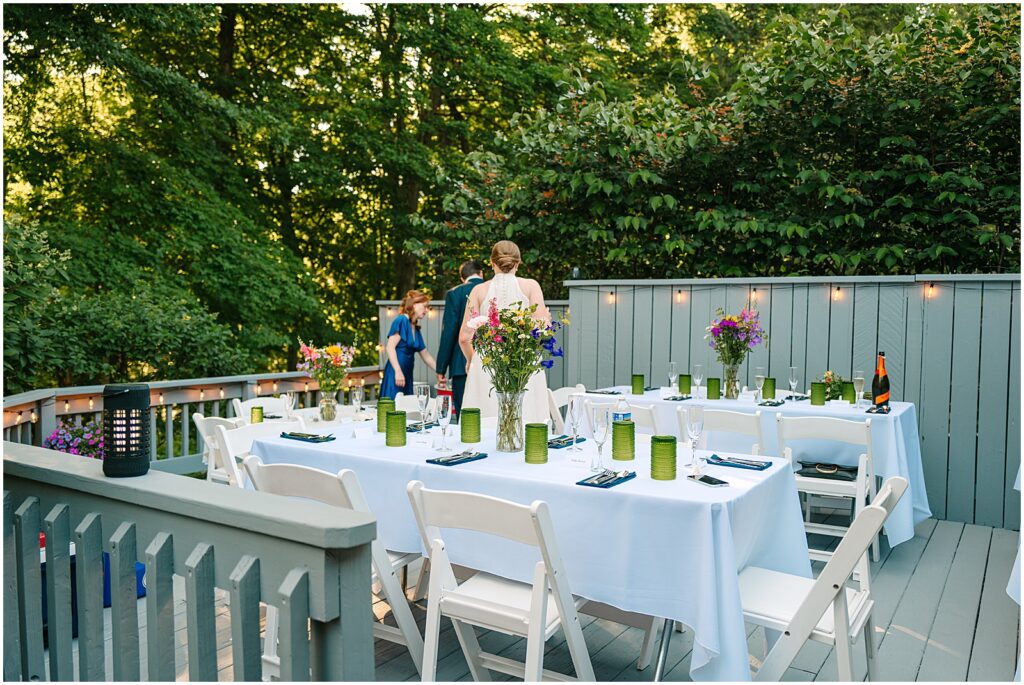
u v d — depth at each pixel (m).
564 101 8.34
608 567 2.64
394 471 3.18
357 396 5.04
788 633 2.41
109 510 1.97
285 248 12.27
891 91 7.07
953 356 5.49
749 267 7.95
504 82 12.09
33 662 2.12
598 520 2.67
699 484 2.75
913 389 5.63
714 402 5.26
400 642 2.91
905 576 4.14
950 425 5.51
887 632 3.37
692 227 7.94
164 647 1.79
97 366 8.76
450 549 3.01
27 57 9.91
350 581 1.57
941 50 6.88
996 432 5.36
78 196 10.88
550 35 12.01
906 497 4.46
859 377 5.12
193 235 11.05
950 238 7.15
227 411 7.74
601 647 3.19
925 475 5.61
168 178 10.96
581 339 7.08
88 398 5.79
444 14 11.84
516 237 8.89
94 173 10.81
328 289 14.70
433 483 3.07
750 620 2.50
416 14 11.97
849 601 2.63
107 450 1.96
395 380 6.32
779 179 7.84
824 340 5.98
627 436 3.18
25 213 10.78
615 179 8.11
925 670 2.99
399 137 12.77
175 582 4.00
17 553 2.15
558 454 3.31
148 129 11.66
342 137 12.75
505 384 3.31
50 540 2.04
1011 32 6.65
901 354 5.68
